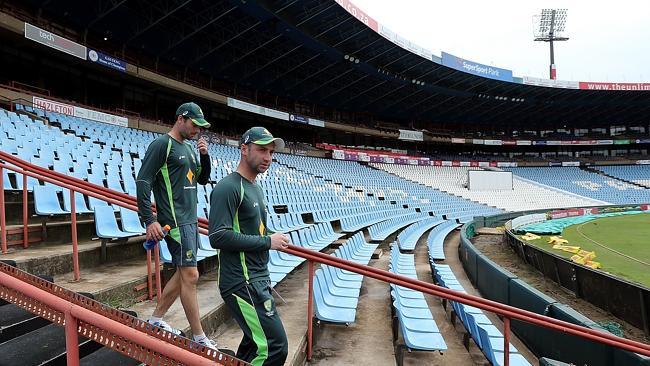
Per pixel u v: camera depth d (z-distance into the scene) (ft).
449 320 20.80
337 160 110.22
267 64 87.10
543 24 187.52
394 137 136.36
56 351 8.66
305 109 122.42
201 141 11.27
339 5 76.74
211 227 8.03
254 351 8.20
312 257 12.15
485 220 73.05
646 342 18.40
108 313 7.07
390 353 14.78
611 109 155.02
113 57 64.18
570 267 27.09
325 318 14.99
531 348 18.22
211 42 83.15
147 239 9.77
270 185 50.70
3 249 15.08
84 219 22.70
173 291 10.65
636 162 157.48
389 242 46.21
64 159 29.30
